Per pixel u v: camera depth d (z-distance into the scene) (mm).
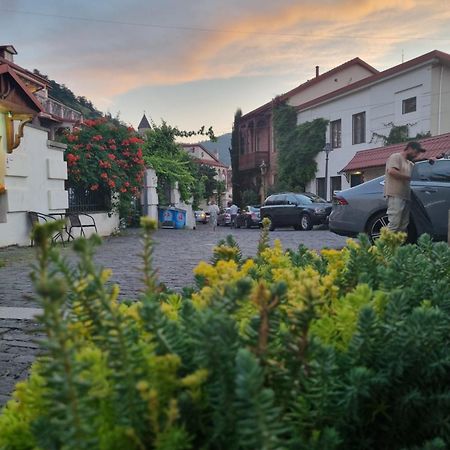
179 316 1404
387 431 1285
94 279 1141
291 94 30562
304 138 28156
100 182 14789
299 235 15070
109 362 1019
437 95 20188
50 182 12594
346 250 2336
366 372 1136
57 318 871
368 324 1222
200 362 1026
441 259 1879
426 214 8234
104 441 958
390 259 2076
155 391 948
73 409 866
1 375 3129
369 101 23703
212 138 23484
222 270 1784
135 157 15773
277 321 1143
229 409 976
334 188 26781
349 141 25266
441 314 1273
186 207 24125
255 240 12961
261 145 36562
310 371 1090
